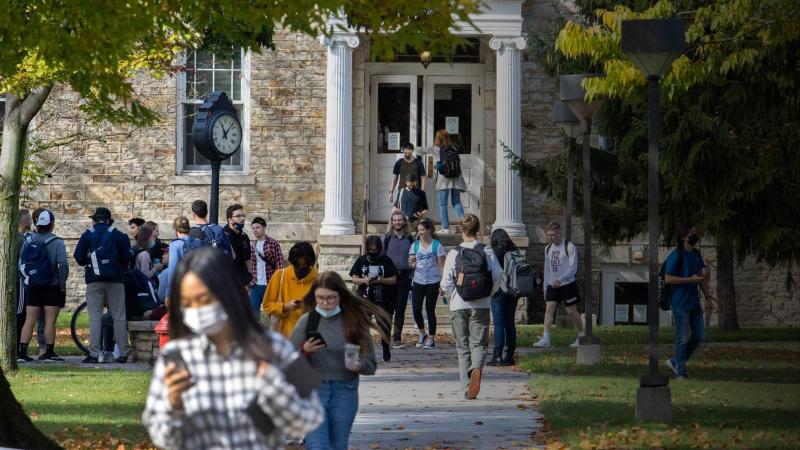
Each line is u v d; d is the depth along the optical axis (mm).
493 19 52188
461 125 55312
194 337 8883
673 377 31469
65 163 53594
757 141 42094
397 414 25125
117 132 53719
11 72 21984
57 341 41531
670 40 24250
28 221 36250
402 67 55031
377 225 53781
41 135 53031
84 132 52438
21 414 18000
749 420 23500
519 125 52625
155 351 35094
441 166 51969
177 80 54125
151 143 54156
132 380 29938
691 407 25547
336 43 52531
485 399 27609
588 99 32875
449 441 21562
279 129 54406
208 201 54188
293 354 9023
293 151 54438
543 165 49844
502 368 34688
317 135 54531
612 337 44938
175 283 8883
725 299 48719
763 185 40938
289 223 54312
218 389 8773
